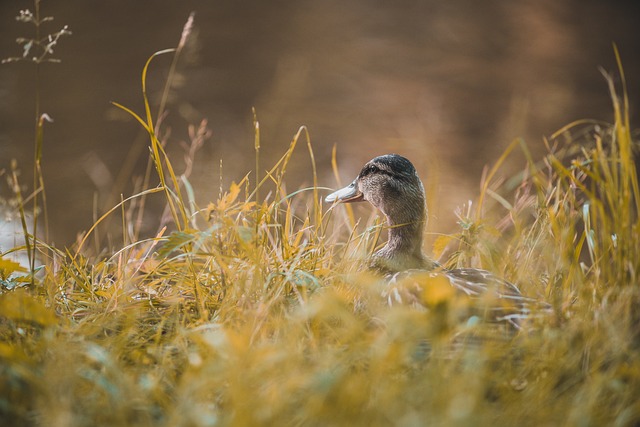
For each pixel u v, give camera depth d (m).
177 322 7.76
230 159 21.69
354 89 27.58
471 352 6.57
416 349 7.00
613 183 9.68
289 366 6.42
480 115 25.44
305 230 10.30
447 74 29.81
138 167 21.48
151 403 6.45
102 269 9.71
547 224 9.62
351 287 8.65
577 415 6.06
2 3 34.53
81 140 23.09
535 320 7.50
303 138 23.44
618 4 40.09
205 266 9.34
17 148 22.50
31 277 8.80
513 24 36.75
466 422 5.67
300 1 39.25
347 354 6.78
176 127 24.09
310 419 5.87
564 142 22.28
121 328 8.08
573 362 6.85
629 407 6.31
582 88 28.22
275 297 7.94
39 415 6.23
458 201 17.69
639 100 27.02
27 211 18.77
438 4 39.66
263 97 26.56
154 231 17.59
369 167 11.12
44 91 26.56
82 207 19.17
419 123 24.66
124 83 27.31
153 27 33.47
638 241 8.64
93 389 6.52
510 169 20.75
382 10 38.28
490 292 7.50
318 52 31.84
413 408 6.02
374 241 10.33
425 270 9.48
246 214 9.75
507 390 6.62
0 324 7.84
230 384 6.28
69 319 8.16
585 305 7.96
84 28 32.62
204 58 30.36
